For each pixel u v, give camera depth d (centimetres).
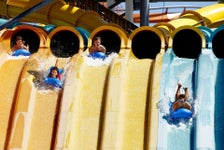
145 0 2962
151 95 1702
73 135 1628
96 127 1678
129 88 1767
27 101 1734
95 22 2734
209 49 1872
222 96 1702
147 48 1980
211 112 1630
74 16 2755
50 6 2777
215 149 1559
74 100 1708
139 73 1814
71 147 1600
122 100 1703
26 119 1692
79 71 1814
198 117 1612
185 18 2666
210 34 1953
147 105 1708
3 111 1755
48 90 1806
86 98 1764
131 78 1798
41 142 1669
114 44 1973
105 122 1639
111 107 1669
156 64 1805
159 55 1856
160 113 1650
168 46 1898
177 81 1772
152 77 1772
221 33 1914
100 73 1844
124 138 1636
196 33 1916
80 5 2998
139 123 1666
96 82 1811
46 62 1920
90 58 1916
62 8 2788
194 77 1783
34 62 1914
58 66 1894
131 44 1956
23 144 1638
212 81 1741
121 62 1827
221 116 1644
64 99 1719
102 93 1770
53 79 1825
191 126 1620
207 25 2681
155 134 1587
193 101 1675
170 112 1648
